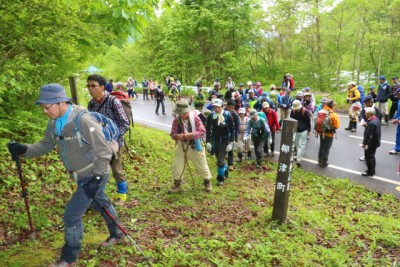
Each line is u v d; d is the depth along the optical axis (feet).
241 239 14.92
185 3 95.35
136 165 24.73
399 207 20.71
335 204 21.15
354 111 40.37
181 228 15.48
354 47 81.10
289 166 16.70
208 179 21.29
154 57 122.21
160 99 55.98
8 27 16.49
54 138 10.38
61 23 17.12
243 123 30.01
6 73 15.40
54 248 12.71
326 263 13.41
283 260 13.34
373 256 14.44
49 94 9.78
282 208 16.99
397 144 31.53
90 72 29.14
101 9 18.31
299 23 80.84
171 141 34.53
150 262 12.15
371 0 66.95
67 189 18.43
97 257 12.34
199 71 102.22
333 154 32.37
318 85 81.92
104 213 12.75
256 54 98.02
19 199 16.29
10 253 12.05
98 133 10.30
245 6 89.51
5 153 19.30
